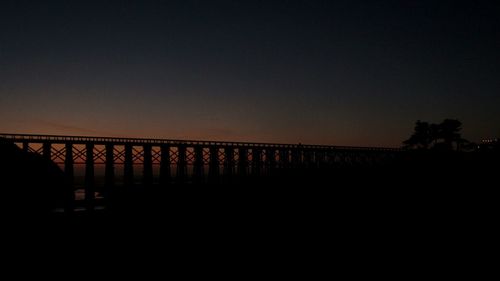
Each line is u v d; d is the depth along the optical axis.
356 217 30.00
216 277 17.05
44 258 19.39
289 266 18.75
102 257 19.80
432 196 36.88
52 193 30.42
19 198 26.81
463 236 24.78
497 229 26.67
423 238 24.33
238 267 18.30
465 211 31.86
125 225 26.39
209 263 19.06
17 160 28.83
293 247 22.03
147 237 23.83
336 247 22.12
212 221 28.27
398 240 23.77
